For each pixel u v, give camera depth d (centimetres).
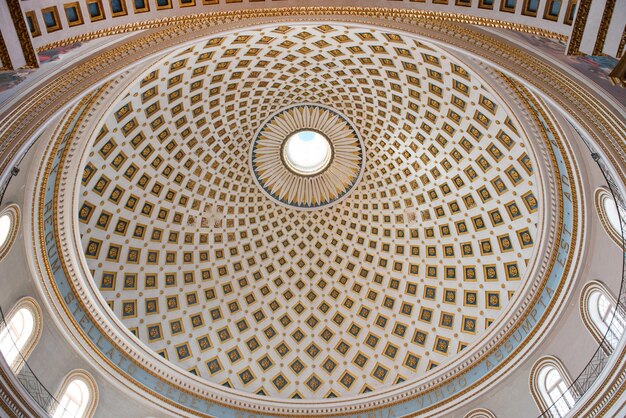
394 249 2734
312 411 2384
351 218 2848
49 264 1762
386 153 2636
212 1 1055
